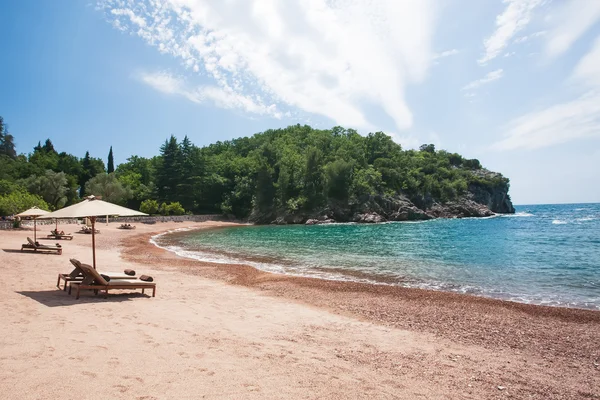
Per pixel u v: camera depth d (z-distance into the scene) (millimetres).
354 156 104750
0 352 5734
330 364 6535
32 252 20766
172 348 6566
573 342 9094
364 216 84125
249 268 19906
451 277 18703
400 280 17938
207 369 5680
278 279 16891
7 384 4605
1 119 98312
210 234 50562
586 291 15609
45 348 6055
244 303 11797
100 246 28781
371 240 39500
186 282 15297
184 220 77188
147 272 17531
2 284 11641
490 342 8922
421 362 7148
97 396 4453
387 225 72188
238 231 57156
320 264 22922
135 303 10297
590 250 29438
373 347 7902
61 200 65875
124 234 43625
